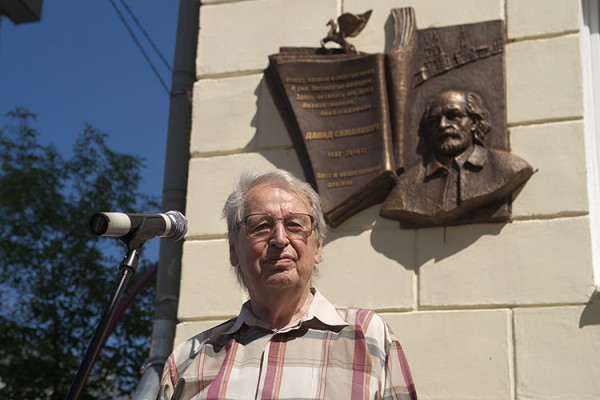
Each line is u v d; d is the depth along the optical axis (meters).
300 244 2.87
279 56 4.85
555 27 4.56
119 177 11.65
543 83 4.49
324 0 5.06
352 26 4.77
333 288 4.47
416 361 4.21
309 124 4.70
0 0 6.41
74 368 10.44
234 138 4.96
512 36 4.62
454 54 4.62
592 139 4.46
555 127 4.39
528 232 4.26
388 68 4.66
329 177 4.57
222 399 2.70
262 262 2.85
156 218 2.98
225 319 4.61
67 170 11.54
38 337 10.52
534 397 3.99
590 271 4.11
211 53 5.18
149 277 7.54
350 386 2.65
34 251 11.02
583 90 4.43
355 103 4.65
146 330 10.50
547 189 4.30
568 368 3.99
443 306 4.28
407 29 4.75
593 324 4.02
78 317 10.66
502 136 4.41
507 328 4.14
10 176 11.27
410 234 4.44
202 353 2.90
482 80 4.53
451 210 4.30
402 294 4.36
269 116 4.94
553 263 4.18
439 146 4.42
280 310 2.86
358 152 4.55
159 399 2.91
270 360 2.75
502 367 4.08
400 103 4.59
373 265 4.45
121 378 10.24
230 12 5.23
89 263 10.84
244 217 2.92
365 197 4.52
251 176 3.04
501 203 4.31
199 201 4.89
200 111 5.07
